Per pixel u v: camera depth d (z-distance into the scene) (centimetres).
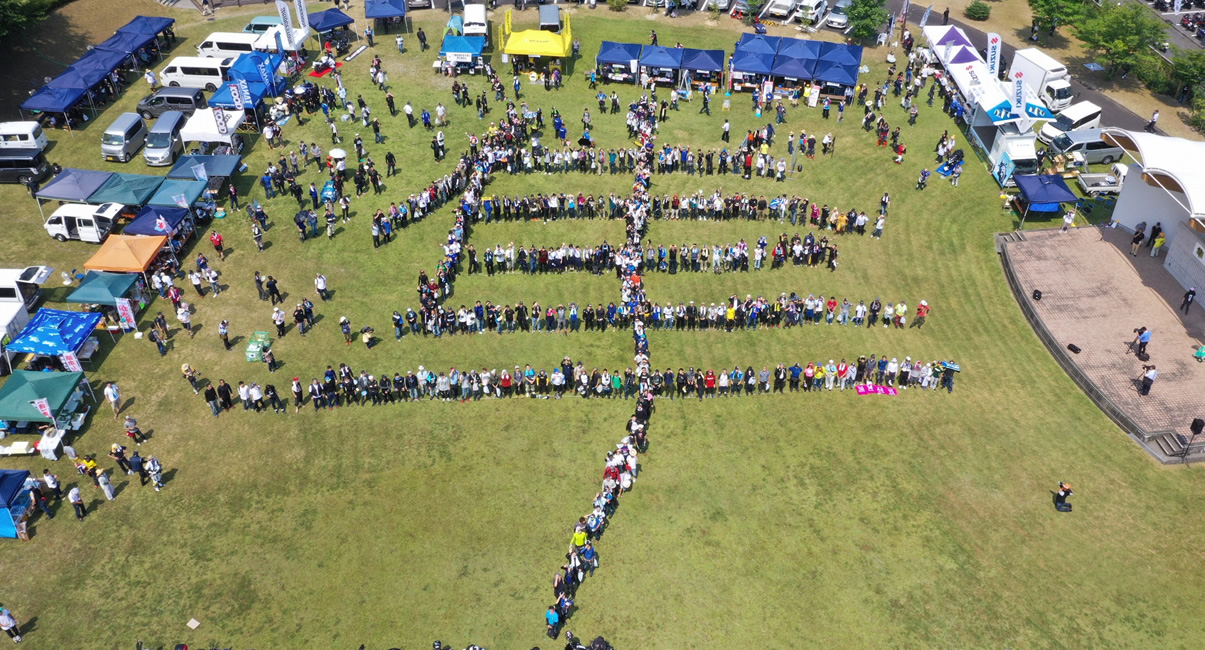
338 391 4469
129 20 7688
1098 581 3666
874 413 4472
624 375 4625
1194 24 8531
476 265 5266
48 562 3641
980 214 5925
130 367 4534
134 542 3731
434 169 6100
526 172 6138
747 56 7144
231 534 3775
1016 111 6153
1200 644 3431
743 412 4462
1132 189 5494
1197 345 4756
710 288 5244
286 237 5472
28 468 4012
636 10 8456
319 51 7525
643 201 5750
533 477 4072
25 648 3338
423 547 3744
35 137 5853
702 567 3694
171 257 5131
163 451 4122
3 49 6812
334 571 3641
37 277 4725
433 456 4162
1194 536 3850
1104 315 4991
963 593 3619
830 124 6844
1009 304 5212
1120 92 7456
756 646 3409
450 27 7512
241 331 4788
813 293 5234
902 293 5269
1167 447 4231
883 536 3841
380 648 3362
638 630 3450
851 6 7875
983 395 4591
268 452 4147
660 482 4062
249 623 3444
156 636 3388
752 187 6094
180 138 6069
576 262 5309
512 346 4806
